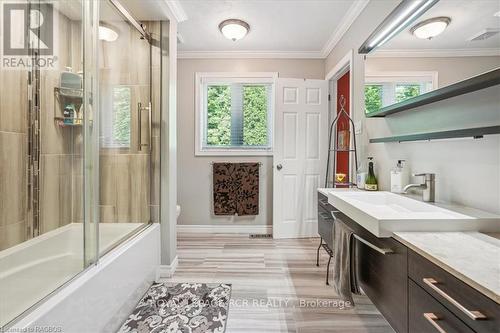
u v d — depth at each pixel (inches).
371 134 100.1
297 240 143.6
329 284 95.1
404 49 74.2
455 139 61.7
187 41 141.2
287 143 144.9
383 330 70.9
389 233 48.6
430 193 66.3
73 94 90.0
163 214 102.0
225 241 141.9
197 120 156.6
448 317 35.3
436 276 37.5
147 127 100.9
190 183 158.1
